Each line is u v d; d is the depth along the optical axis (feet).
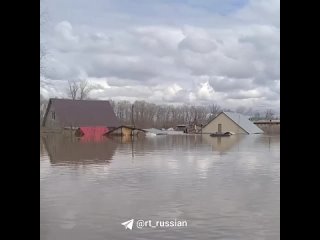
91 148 98.43
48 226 27.12
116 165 61.26
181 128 249.14
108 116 194.49
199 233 25.91
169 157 75.00
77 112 188.85
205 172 53.16
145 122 241.35
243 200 34.78
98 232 26.11
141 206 32.81
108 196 36.91
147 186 41.98
